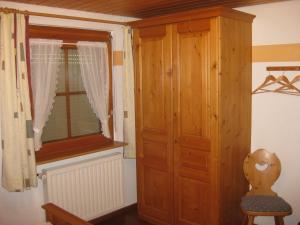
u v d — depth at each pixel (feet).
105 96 11.95
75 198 10.69
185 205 10.72
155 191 11.59
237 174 10.52
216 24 9.14
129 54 11.76
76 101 11.34
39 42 9.93
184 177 10.60
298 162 10.25
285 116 10.33
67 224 6.72
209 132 9.74
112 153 12.08
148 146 11.55
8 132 8.90
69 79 11.05
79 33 10.94
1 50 8.73
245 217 10.07
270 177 10.21
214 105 9.48
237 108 10.18
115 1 9.38
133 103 12.03
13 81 8.90
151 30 10.84
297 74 9.96
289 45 9.97
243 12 9.77
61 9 10.24
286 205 9.23
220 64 9.24
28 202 9.99
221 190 9.84
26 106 9.16
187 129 10.28
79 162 10.94
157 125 11.14
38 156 10.36
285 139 10.42
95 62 11.51
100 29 11.52
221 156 9.68
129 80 11.86
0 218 9.48
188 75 10.02
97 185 11.30
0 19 8.69
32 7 9.61
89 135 11.81
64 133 11.10
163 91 10.79
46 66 10.16
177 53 10.19
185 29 9.87
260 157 10.30
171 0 9.45
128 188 12.85
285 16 9.94
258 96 10.77
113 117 12.51
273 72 10.37
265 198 9.70
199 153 10.07
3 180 9.30
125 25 11.68
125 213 12.65
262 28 10.39
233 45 9.69
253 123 11.00
